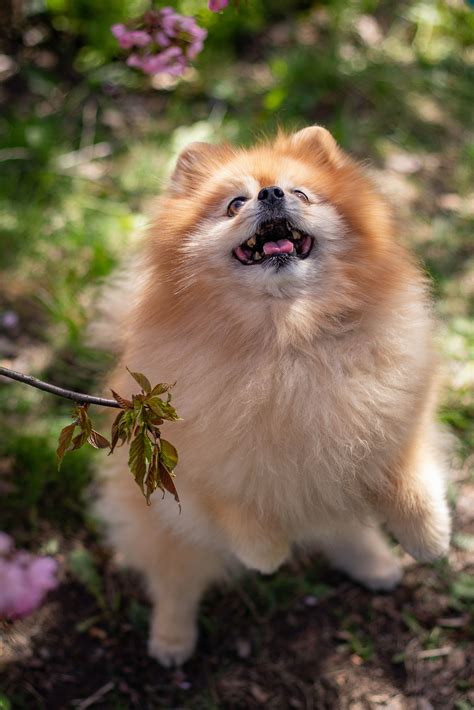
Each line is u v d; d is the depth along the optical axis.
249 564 0.84
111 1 1.43
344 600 0.97
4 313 1.16
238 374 0.78
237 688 0.92
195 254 0.80
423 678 0.91
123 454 0.89
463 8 1.54
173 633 0.93
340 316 0.79
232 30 1.50
